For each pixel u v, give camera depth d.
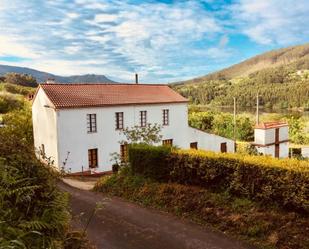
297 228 8.70
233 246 8.57
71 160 24.28
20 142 5.54
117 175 16.25
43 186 5.13
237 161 10.91
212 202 11.06
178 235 9.45
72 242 5.72
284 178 9.52
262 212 9.78
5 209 4.44
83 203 13.37
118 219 11.03
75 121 24.42
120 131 26.80
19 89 75.31
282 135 32.09
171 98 30.62
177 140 30.70
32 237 4.46
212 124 51.09
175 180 13.38
